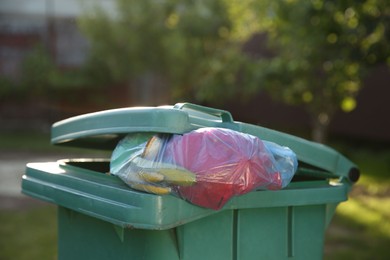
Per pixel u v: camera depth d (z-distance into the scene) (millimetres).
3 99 16859
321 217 3135
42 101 17109
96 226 3031
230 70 8914
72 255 3221
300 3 6656
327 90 8133
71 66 17547
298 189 2980
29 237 6398
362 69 6996
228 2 10133
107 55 13445
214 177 2537
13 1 17156
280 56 8656
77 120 3166
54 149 13398
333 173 3236
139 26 13008
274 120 15461
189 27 12625
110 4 15328
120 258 2871
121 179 2756
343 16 6395
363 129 13336
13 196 8594
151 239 2713
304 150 3117
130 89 16859
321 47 7004
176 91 13844
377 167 11219
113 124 2881
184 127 2688
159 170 2529
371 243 6180
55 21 17453
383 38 6223
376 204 8023
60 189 3025
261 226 2943
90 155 12508
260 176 2664
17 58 17359
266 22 8117
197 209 2623
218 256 2836
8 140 15016
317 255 3135
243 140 2641
